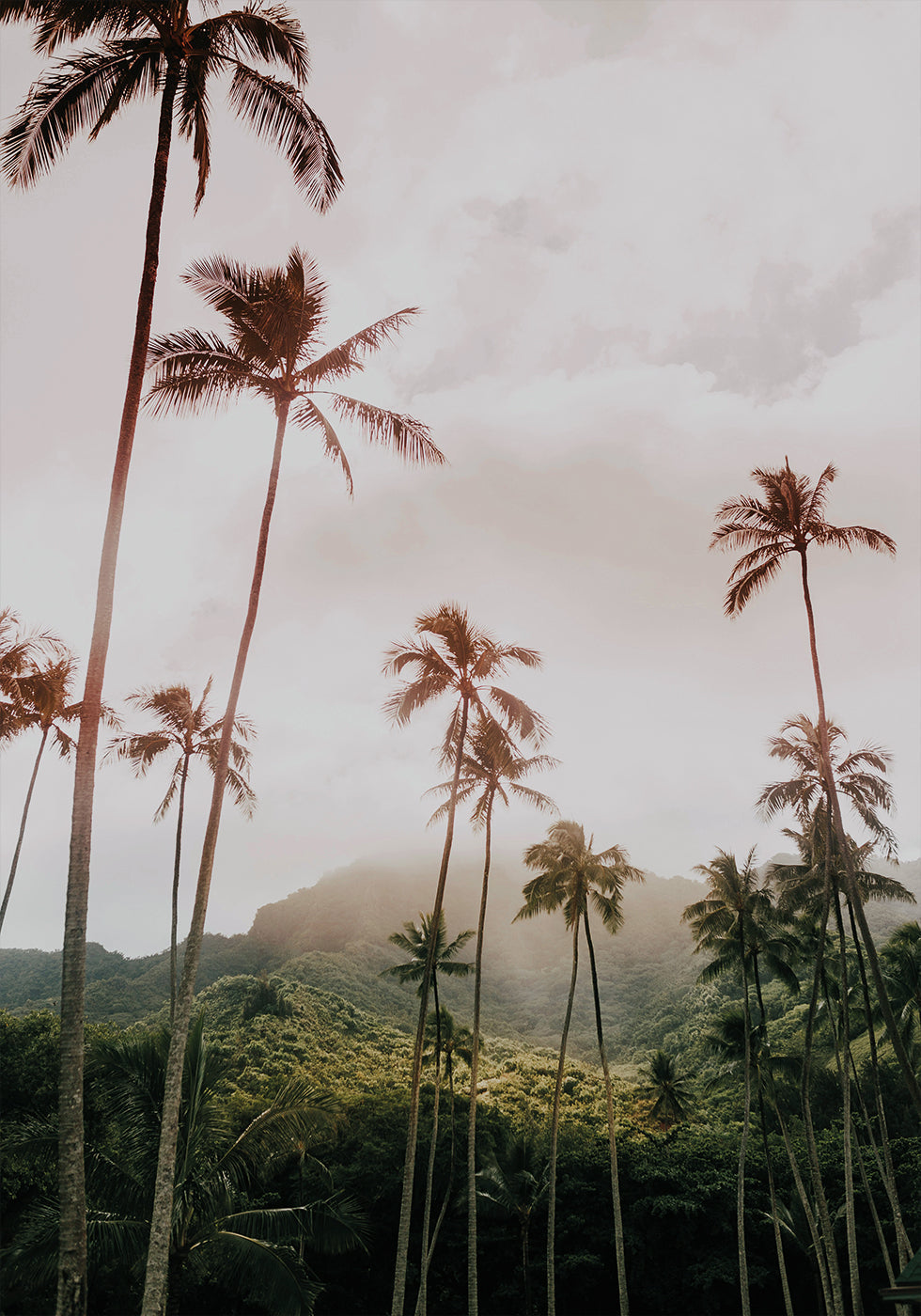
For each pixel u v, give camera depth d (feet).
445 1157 160.25
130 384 45.88
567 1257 148.87
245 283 62.49
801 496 90.68
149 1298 45.91
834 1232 150.41
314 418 63.93
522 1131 163.43
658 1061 211.00
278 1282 63.46
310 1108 72.95
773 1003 298.35
